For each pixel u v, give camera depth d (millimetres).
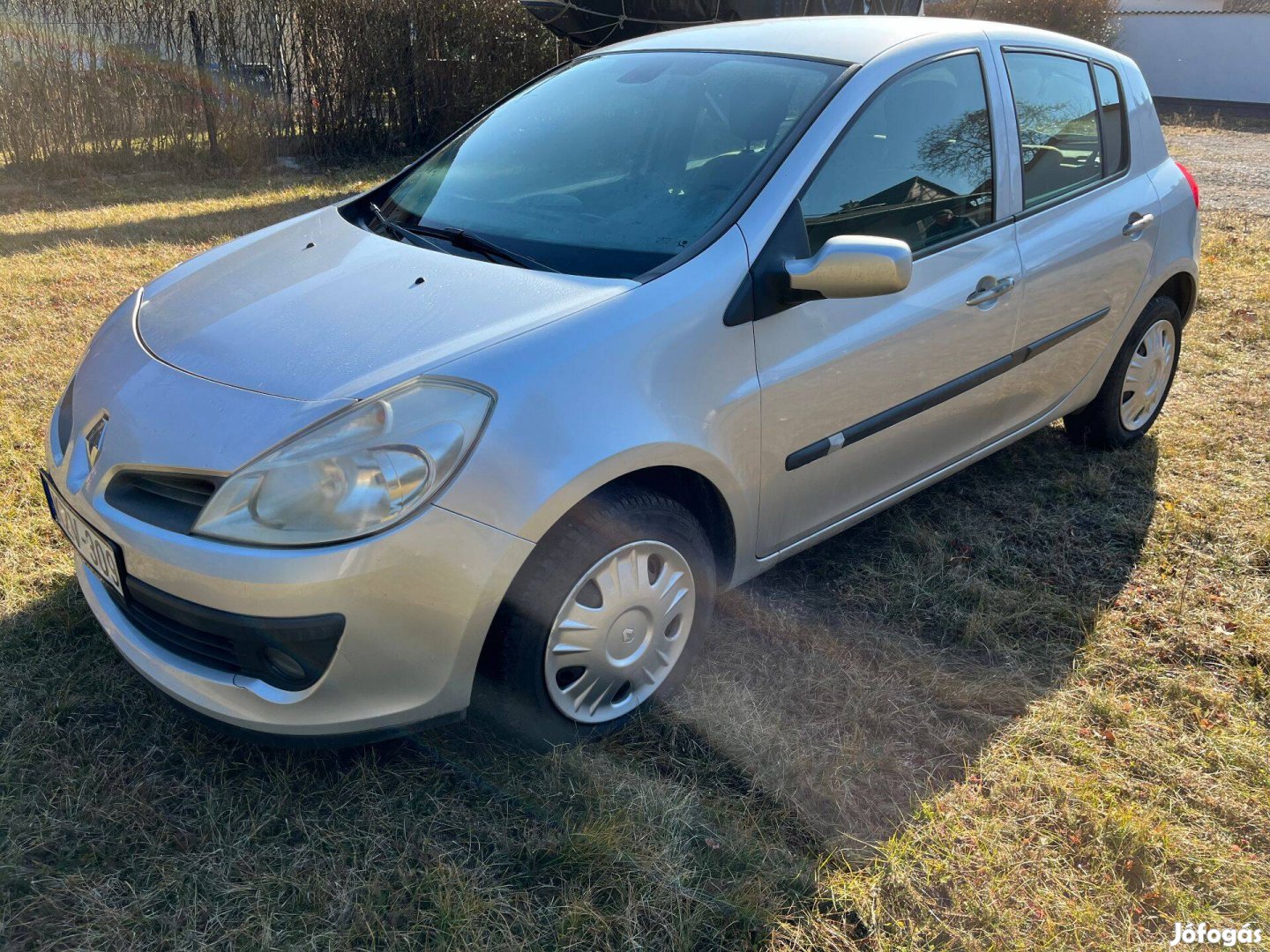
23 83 9492
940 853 2096
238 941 1840
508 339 2066
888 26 3057
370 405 1938
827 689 2588
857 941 1904
